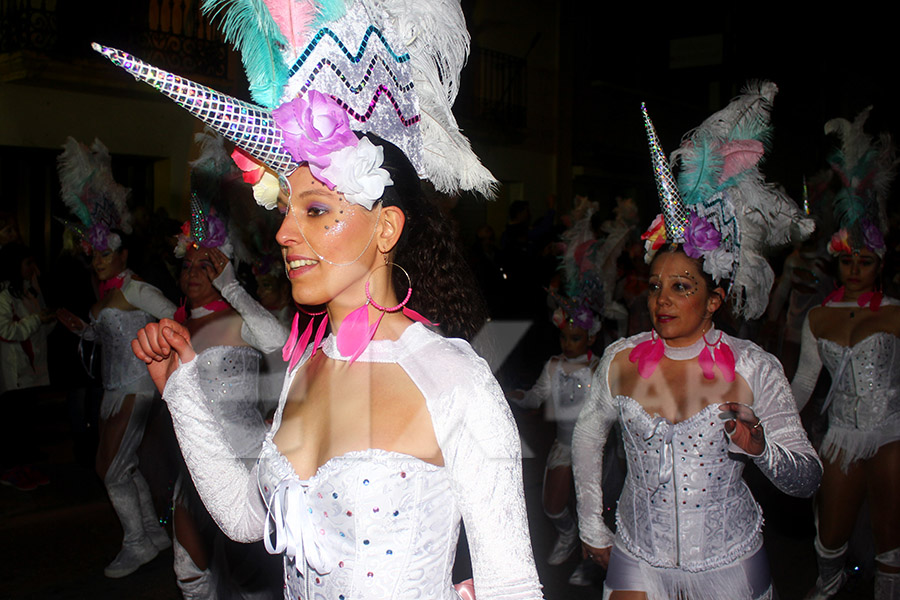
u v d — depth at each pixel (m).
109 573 4.42
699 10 16.75
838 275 4.29
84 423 5.88
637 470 2.74
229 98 1.48
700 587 2.59
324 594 1.50
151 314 4.52
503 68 13.15
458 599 1.56
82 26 8.77
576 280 4.84
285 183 1.58
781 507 5.39
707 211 2.77
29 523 5.18
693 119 17.84
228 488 1.71
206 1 1.59
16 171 9.05
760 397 2.64
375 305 1.60
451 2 1.74
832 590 4.05
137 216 6.52
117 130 9.14
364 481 1.46
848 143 4.19
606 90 15.39
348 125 1.53
